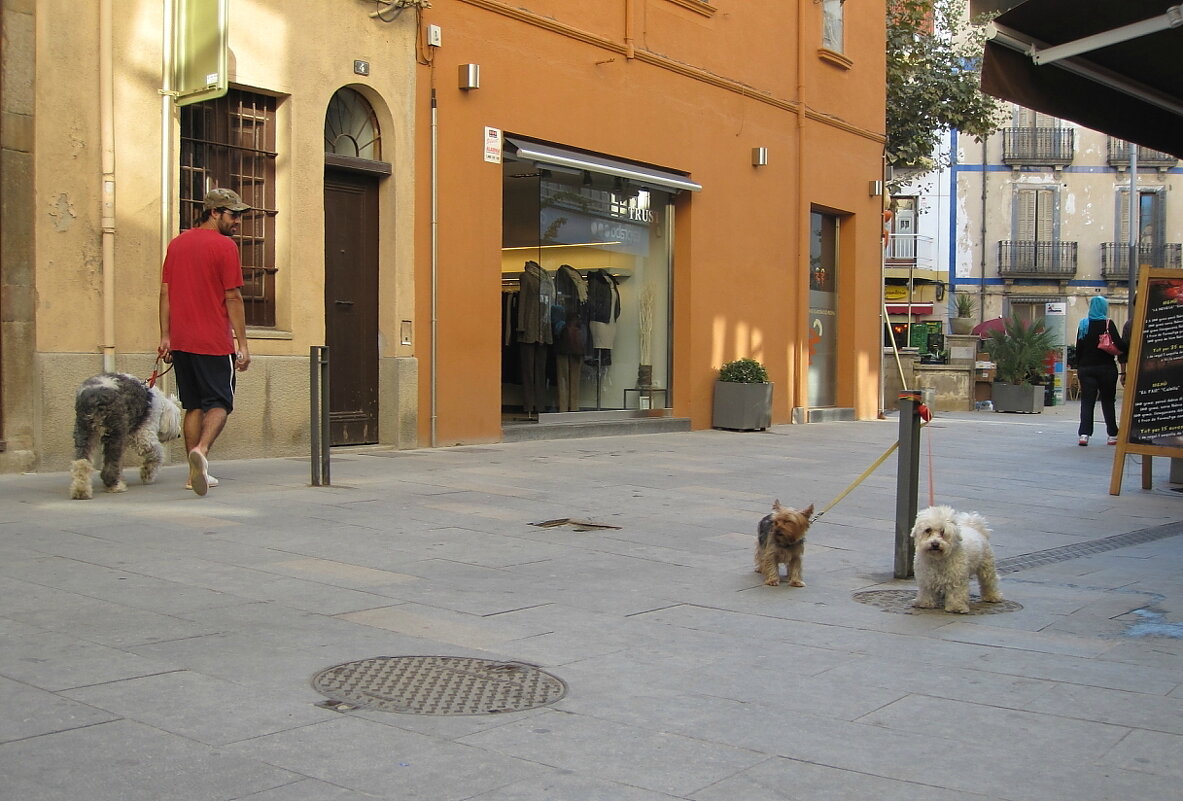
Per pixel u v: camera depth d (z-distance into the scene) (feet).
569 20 46.55
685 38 53.47
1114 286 141.69
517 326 46.21
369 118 39.47
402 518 26.73
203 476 27.89
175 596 18.70
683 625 18.61
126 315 31.86
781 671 16.11
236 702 13.75
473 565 22.29
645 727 13.55
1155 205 141.18
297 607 18.42
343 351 38.65
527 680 15.23
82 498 27.02
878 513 30.73
